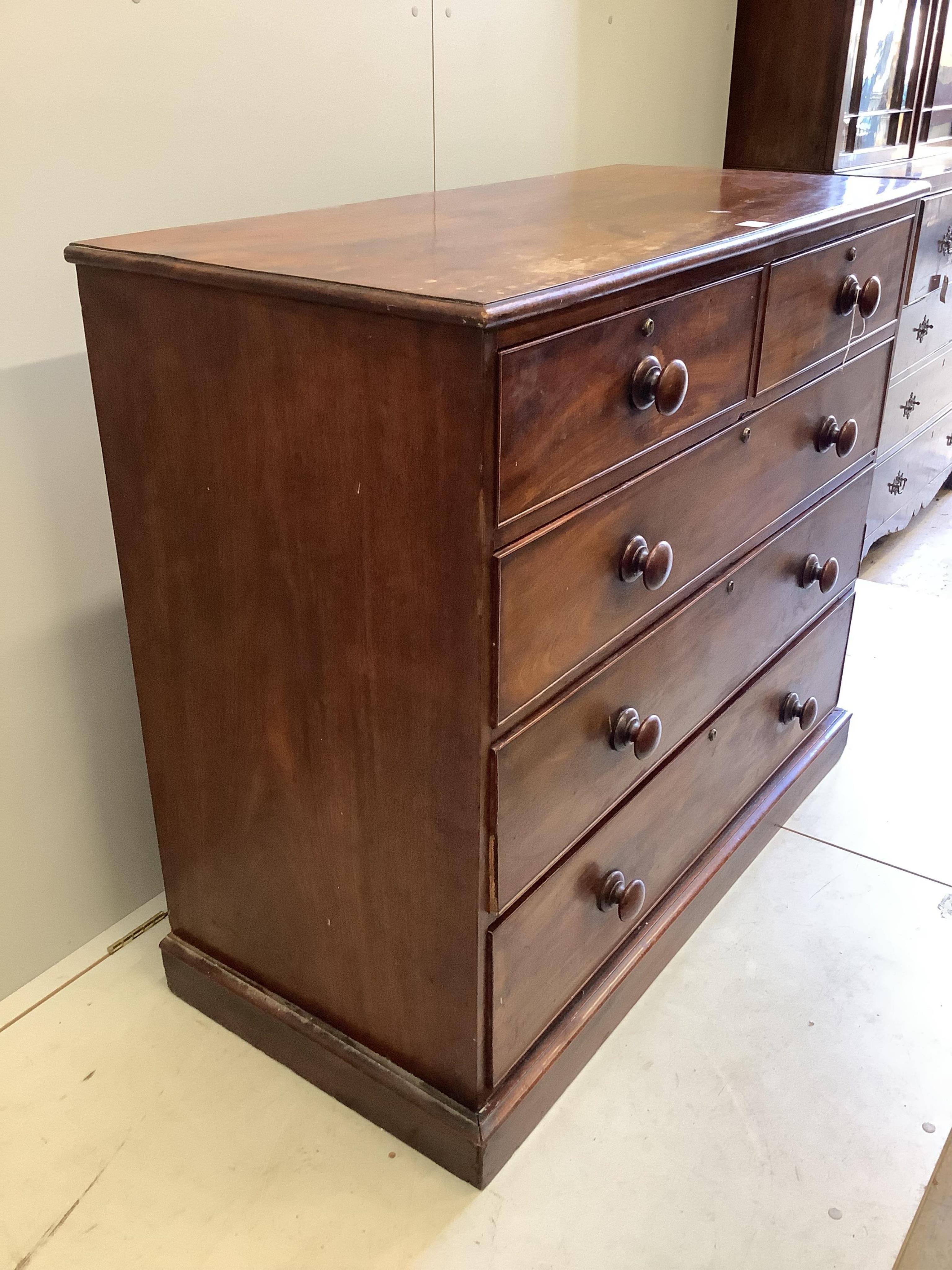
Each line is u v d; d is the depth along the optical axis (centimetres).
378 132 145
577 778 104
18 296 110
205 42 120
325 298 80
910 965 139
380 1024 112
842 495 151
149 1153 113
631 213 115
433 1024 106
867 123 214
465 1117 107
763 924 145
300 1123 117
